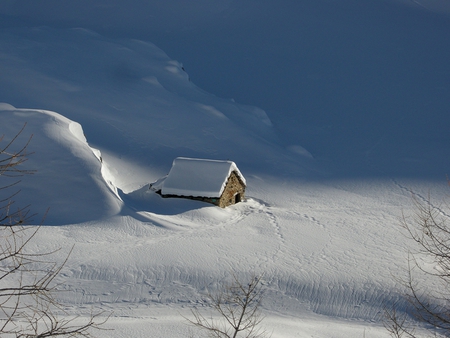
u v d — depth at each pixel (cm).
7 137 5181
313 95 17838
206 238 4169
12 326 2325
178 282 3403
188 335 2288
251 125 12006
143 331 2339
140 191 5234
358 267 3650
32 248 3691
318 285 3397
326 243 4188
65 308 3006
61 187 4706
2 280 3138
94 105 10125
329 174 8731
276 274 3516
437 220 5344
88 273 3428
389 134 13012
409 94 17875
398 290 3300
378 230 4641
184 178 5150
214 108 11844
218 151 9244
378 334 2738
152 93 11831
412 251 3981
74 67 12000
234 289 3253
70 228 4206
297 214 5244
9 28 13962
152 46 15488
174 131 9838
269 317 3005
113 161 7681
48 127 5394
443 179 8438
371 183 8094
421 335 2678
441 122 14738
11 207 4425
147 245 3916
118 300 3181
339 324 2981
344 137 12631
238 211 5212
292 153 10169
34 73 10844
